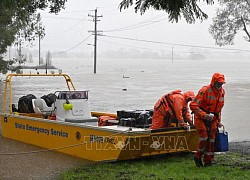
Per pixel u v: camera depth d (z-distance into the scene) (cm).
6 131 1077
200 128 728
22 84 3731
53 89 3098
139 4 583
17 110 1125
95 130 805
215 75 711
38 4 1761
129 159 800
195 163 752
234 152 912
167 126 810
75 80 4406
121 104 2125
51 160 837
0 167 786
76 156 855
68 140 872
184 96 820
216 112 727
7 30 3288
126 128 796
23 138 1015
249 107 2020
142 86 3522
